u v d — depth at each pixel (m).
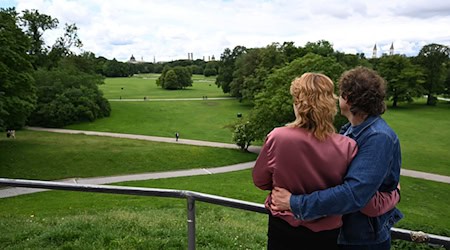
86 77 64.31
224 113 65.25
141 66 196.50
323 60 35.78
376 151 1.88
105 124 55.72
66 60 69.06
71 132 49.25
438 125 55.41
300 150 1.90
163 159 32.81
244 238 5.80
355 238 2.02
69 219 6.99
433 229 7.11
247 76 74.88
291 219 1.97
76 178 28.03
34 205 18.31
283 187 1.96
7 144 35.84
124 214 8.91
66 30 64.06
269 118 36.69
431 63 80.62
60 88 57.94
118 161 31.52
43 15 59.25
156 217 8.25
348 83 2.09
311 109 1.90
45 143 37.22
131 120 59.00
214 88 114.56
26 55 33.38
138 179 27.75
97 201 18.22
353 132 2.06
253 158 36.03
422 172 31.14
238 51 87.12
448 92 83.50
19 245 4.66
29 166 29.28
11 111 32.19
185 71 113.38
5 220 7.22
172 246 4.82
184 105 74.75
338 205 1.78
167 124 55.53
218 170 31.33
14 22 33.12
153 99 83.38
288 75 36.97
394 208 2.18
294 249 2.02
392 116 64.31
